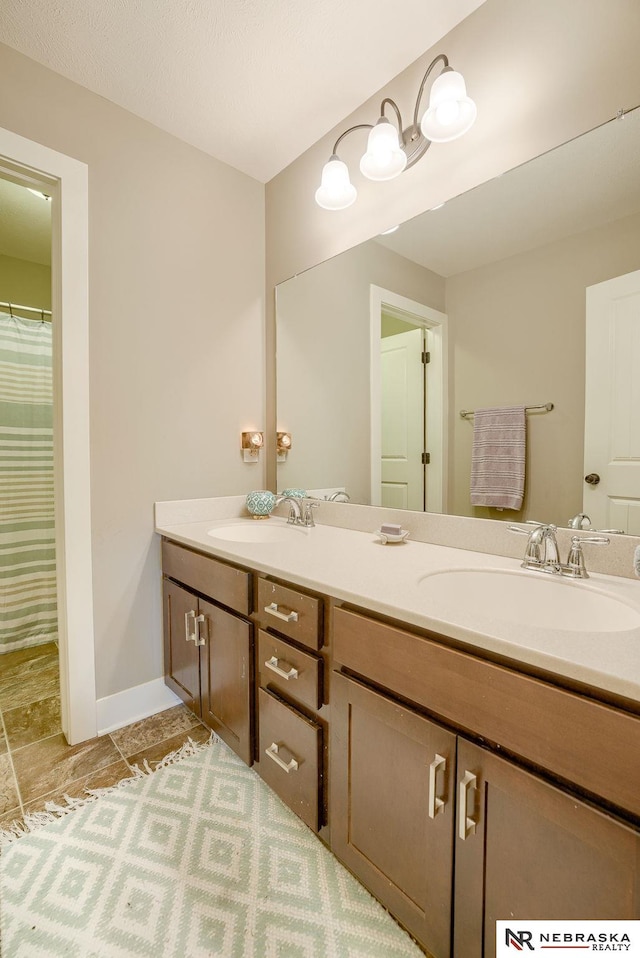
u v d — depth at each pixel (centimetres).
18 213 214
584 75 107
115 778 139
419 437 148
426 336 144
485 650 72
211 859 110
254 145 182
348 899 100
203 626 147
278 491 207
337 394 175
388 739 87
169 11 125
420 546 139
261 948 90
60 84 146
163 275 174
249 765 129
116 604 166
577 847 61
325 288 178
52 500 246
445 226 137
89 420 156
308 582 103
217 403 193
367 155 133
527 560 111
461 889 75
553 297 116
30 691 194
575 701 60
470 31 127
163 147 173
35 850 113
